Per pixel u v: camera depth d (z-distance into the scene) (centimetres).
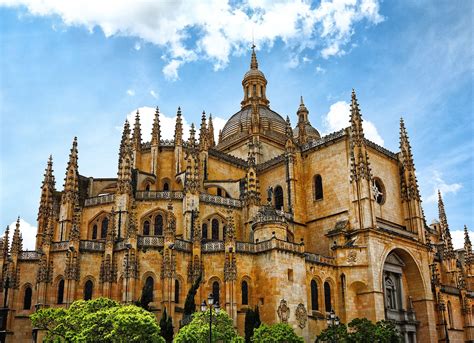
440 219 11481
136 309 4791
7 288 6431
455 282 10112
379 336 5912
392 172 9094
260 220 7169
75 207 7425
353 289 7512
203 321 5109
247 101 12269
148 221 7481
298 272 6869
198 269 6575
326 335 6019
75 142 7900
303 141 10781
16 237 6656
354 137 8150
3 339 6244
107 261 6356
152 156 8612
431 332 8275
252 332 6053
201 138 8969
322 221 8344
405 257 8431
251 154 8681
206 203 7719
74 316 4944
